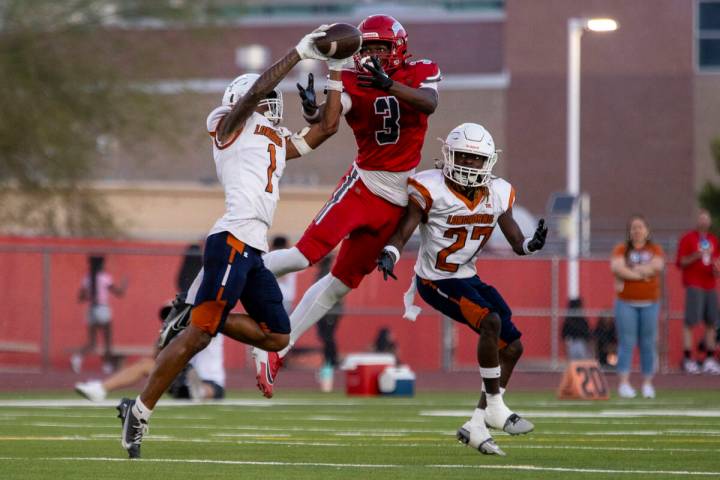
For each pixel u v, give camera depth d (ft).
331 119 88.89
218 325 80.53
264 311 83.30
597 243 396.37
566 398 168.14
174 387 160.35
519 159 442.50
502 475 73.26
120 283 236.63
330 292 99.14
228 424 120.88
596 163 442.50
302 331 99.40
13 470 75.51
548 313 232.53
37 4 293.02
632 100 440.86
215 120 83.05
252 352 90.17
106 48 308.60
